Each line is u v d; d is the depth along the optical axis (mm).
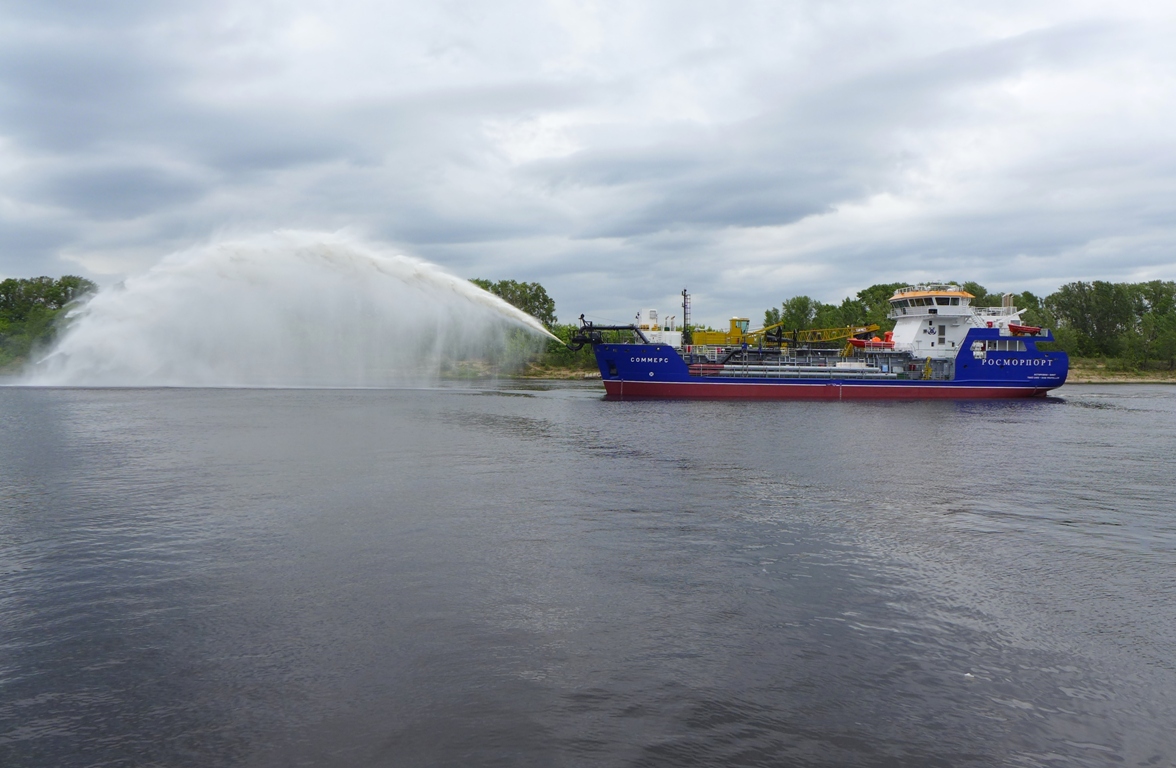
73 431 51969
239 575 21203
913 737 13219
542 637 17078
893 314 97312
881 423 62531
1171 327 165000
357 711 13852
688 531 26266
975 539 25766
